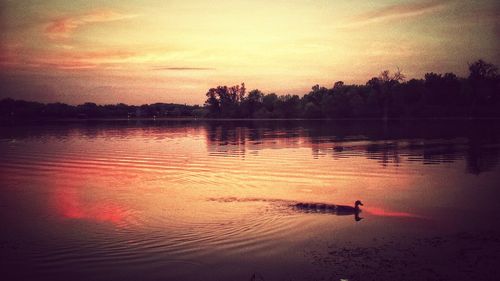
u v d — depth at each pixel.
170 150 49.50
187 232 15.86
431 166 32.88
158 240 14.96
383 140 58.25
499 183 25.22
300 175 29.45
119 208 20.03
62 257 13.42
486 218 17.45
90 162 38.53
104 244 14.60
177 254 13.57
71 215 18.72
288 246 14.20
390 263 12.63
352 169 31.95
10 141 64.88
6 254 13.70
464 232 15.53
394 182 26.14
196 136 75.50
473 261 12.66
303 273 12.03
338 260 12.92
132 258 13.28
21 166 36.00
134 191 24.34
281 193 23.22
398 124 103.62
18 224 17.27
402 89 135.12
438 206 19.64
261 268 12.44
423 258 12.99
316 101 176.50
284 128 99.94
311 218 17.64
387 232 15.63
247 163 36.50
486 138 58.31
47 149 51.81
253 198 21.95
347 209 19.11
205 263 12.82
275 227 16.36
